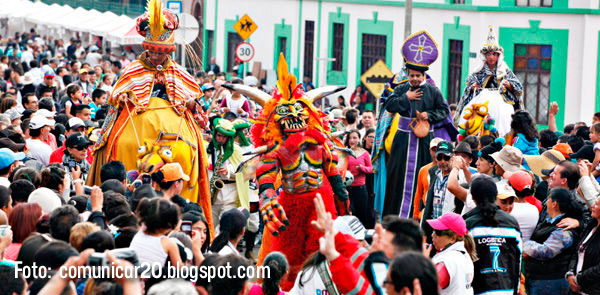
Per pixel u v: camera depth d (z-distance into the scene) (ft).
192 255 28.25
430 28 113.50
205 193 43.47
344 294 22.93
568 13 103.14
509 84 52.54
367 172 48.85
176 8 65.21
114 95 42.37
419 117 44.11
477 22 108.68
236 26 87.04
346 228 28.89
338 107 77.36
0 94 67.21
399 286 18.79
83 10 147.33
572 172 35.91
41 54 133.28
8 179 37.17
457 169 35.50
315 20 128.57
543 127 105.50
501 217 29.99
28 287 23.62
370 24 120.37
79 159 43.06
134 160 41.93
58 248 22.88
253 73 135.74
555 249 32.99
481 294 29.58
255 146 33.99
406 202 44.75
